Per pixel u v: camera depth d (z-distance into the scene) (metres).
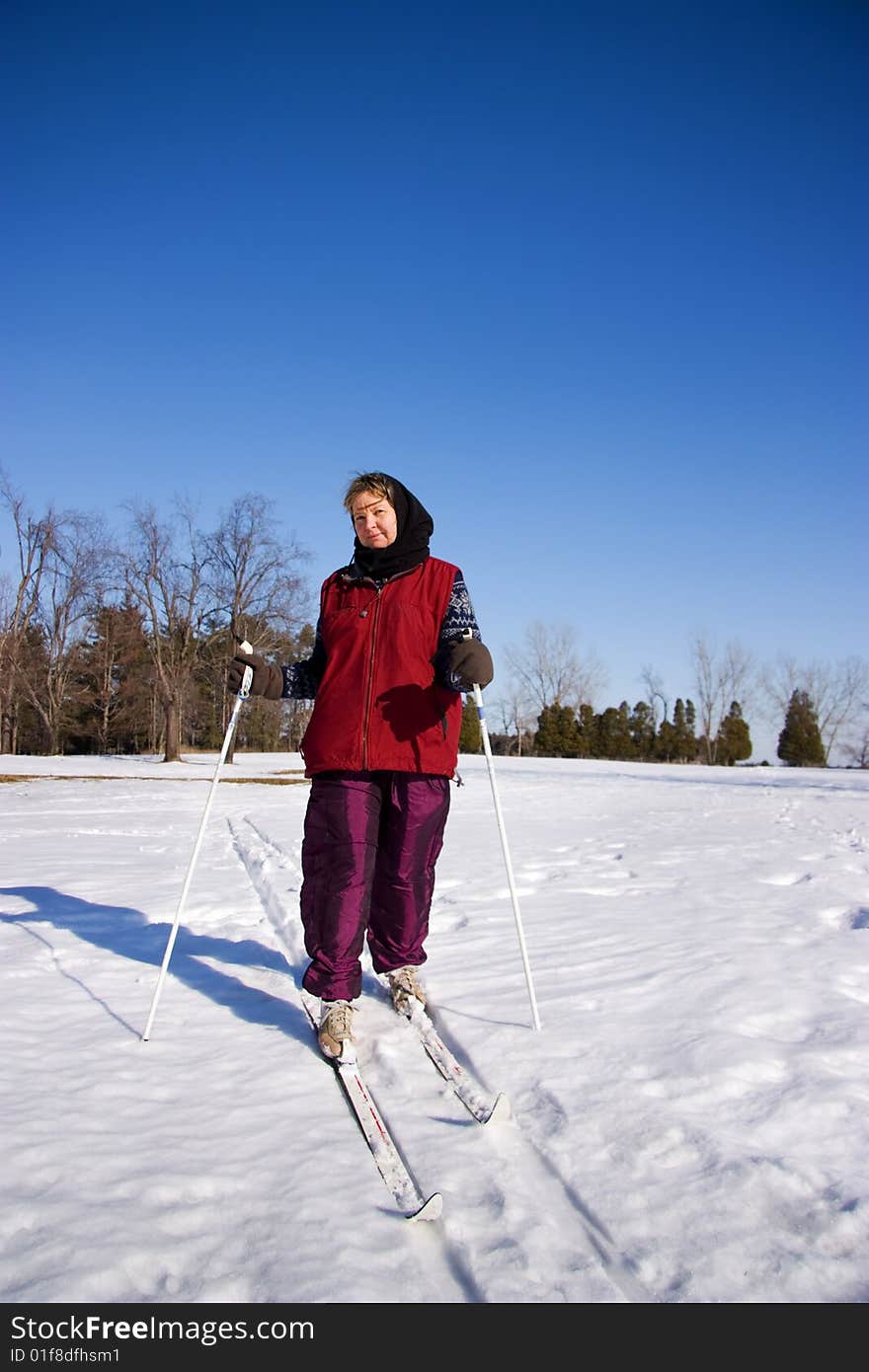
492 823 10.79
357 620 3.04
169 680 35.16
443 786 3.06
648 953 3.72
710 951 3.73
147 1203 1.79
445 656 2.94
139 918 4.64
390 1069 2.57
